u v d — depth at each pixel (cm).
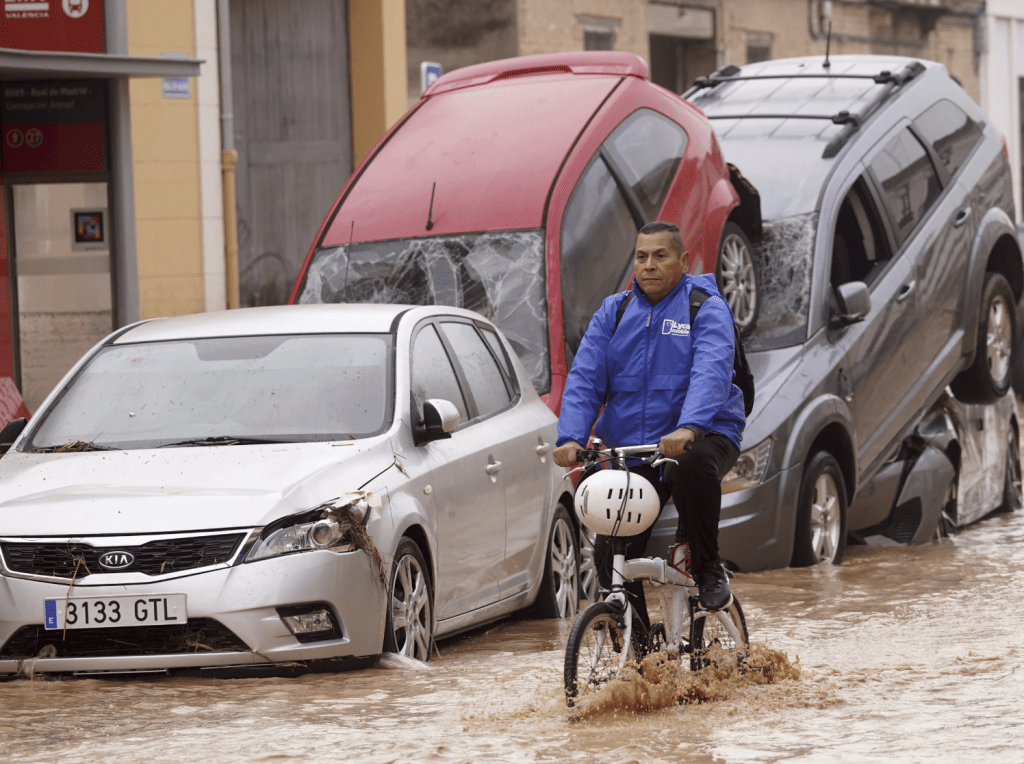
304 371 1739
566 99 2553
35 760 1162
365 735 1221
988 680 1388
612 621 1285
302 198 4466
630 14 5472
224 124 3953
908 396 2739
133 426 1694
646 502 1263
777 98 3008
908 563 2439
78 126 3031
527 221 2353
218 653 1449
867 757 1098
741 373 1337
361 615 1498
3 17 2922
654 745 1153
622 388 1329
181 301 3888
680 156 2588
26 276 3105
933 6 6906
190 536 1469
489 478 1814
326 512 1498
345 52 4550
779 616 1886
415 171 2511
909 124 2919
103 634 1466
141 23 3797
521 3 5050
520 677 1464
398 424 1673
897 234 2759
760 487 2277
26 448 1698
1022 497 3297
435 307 1934
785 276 2589
